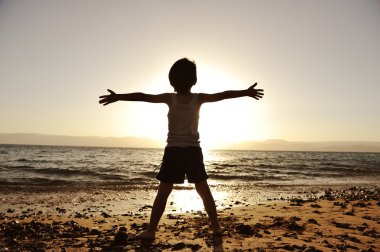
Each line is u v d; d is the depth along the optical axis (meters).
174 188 12.24
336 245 3.47
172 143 3.54
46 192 10.63
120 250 3.18
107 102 3.43
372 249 3.32
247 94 3.57
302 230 4.32
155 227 3.65
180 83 3.48
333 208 7.02
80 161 38.47
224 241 3.53
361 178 22.19
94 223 5.25
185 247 3.29
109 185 13.45
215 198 10.09
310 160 64.06
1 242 3.60
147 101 3.50
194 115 3.52
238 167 35.16
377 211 6.40
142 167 29.25
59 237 3.94
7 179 15.64
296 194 11.95
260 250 3.17
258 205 8.07
